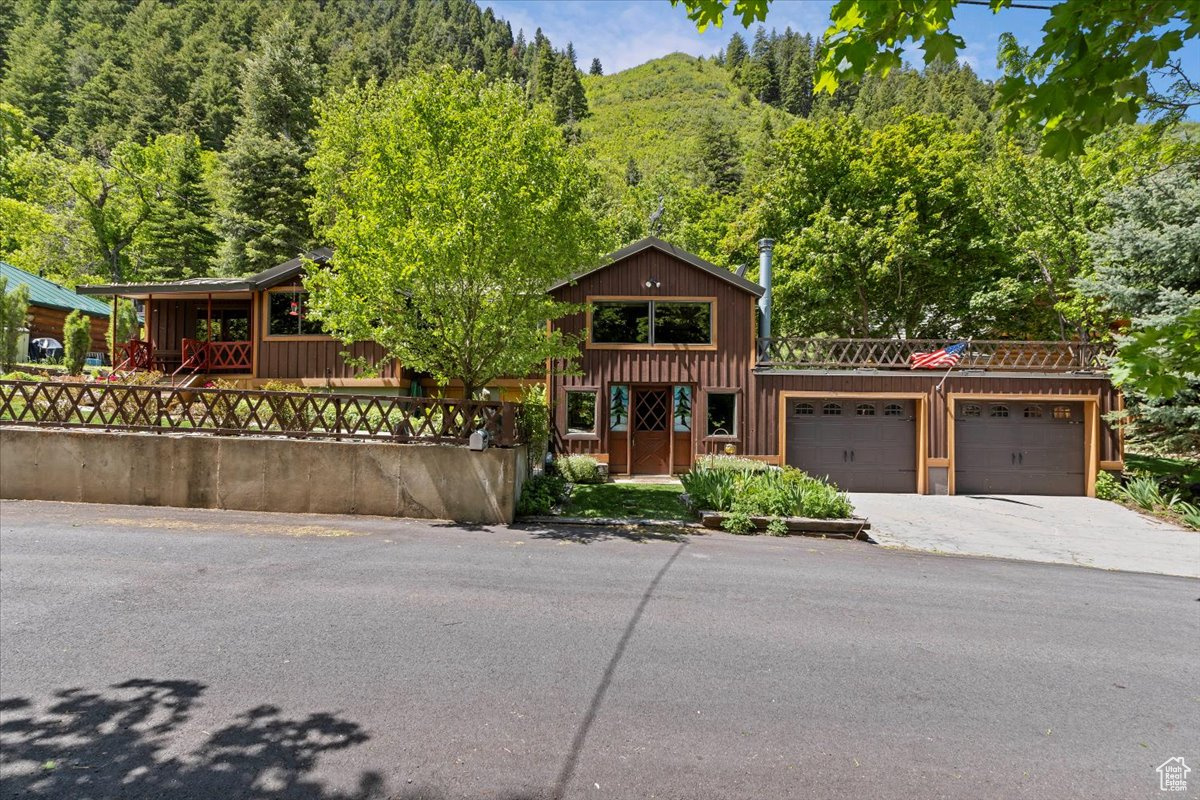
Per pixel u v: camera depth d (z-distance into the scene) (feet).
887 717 12.27
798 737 11.39
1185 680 14.46
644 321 51.24
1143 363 7.80
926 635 16.96
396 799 9.28
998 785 10.07
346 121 52.01
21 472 30.19
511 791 9.53
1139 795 9.91
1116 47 7.05
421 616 17.07
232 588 18.89
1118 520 39.50
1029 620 18.60
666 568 22.81
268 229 96.27
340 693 12.61
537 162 31.17
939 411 49.85
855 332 83.15
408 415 31.42
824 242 75.41
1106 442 48.70
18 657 13.98
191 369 55.21
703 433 50.57
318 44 150.20
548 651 15.01
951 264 76.28
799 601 19.54
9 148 109.81
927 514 40.50
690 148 264.52
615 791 9.57
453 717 11.75
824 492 33.06
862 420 51.03
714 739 11.22
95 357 77.05
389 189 31.42
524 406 36.65
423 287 30.71
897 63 8.04
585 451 50.65
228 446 30.04
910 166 75.20
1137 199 45.55
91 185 102.32
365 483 30.22
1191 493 45.01
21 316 51.75
